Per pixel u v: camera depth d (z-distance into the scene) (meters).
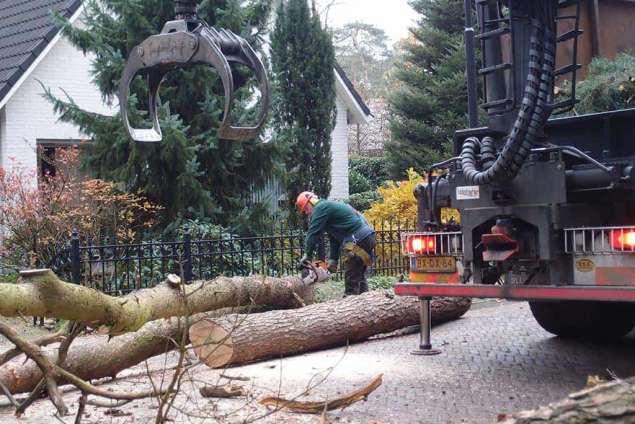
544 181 6.54
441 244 7.36
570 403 3.54
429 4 24.06
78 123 12.66
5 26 17.92
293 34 16.12
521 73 6.91
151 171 12.41
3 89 15.54
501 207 6.77
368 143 37.88
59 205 11.54
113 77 12.62
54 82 16.62
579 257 6.51
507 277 6.87
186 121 13.16
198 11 12.85
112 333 5.76
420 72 23.64
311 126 16.17
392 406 6.18
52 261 10.31
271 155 13.42
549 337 9.09
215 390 6.41
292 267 11.51
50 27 16.19
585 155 6.44
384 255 12.91
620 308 8.67
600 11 8.48
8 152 16.08
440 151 22.95
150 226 12.59
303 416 5.83
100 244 11.59
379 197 21.70
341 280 11.88
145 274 10.72
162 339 7.08
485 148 7.06
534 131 6.45
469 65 8.34
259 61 7.64
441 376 7.23
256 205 13.20
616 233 6.32
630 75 8.42
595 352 8.26
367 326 8.72
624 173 6.41
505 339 9.02
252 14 13.54
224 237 12.17
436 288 7.32
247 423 5.39
